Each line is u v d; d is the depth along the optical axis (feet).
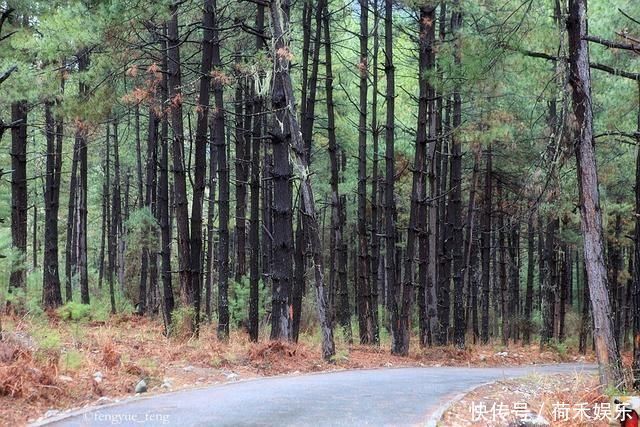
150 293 89.35
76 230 118.21
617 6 45.88
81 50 47.83
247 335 61.82
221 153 52.42
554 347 85.20
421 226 66.23
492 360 66.69
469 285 93.61
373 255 82.12
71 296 87.86
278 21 46.70
